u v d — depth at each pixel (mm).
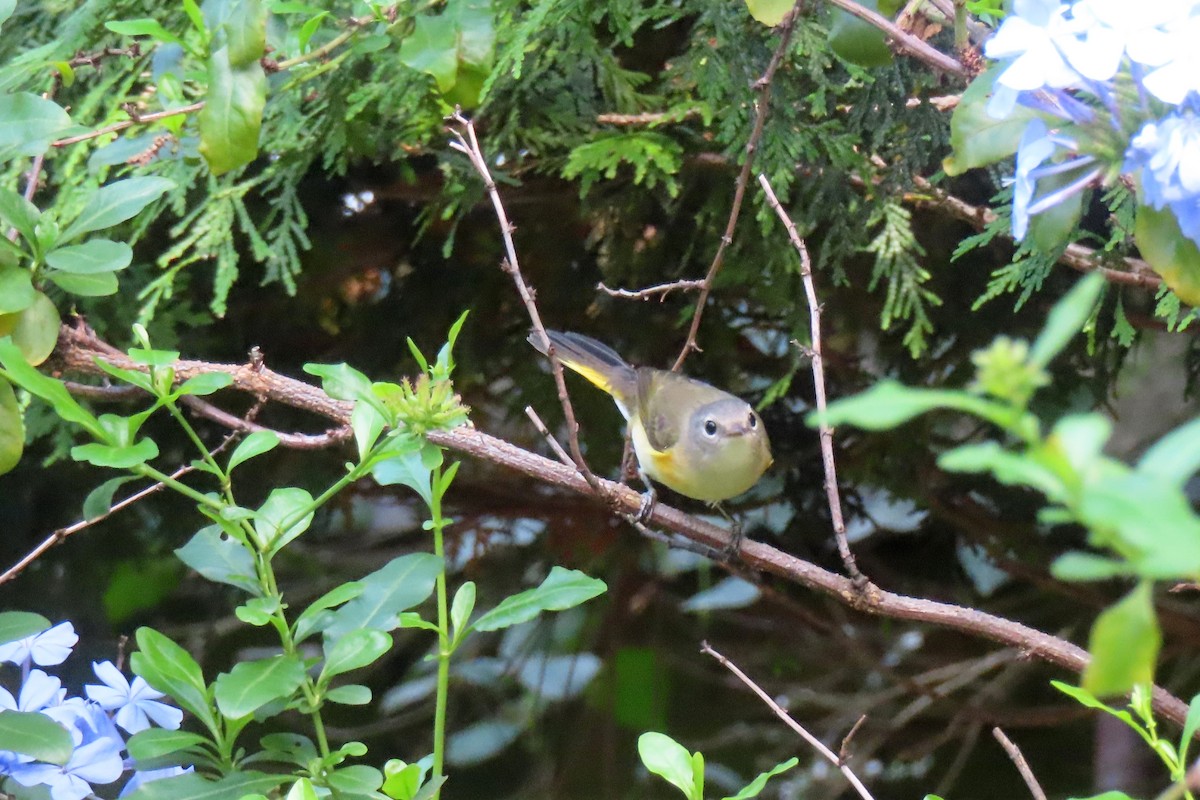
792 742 10164
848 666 10297
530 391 9047
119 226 7309
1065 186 3576
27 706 4035
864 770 10000
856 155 6285
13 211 4594
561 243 8633
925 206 7184
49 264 4613
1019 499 9133
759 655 10391
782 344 8891
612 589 10273
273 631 10008
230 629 9906
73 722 4039
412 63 5266
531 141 7152
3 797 3920
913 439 8812
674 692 10344
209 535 4082
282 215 8102
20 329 4656
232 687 3562
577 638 10391
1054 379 7945
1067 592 9297
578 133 7062
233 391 8523
